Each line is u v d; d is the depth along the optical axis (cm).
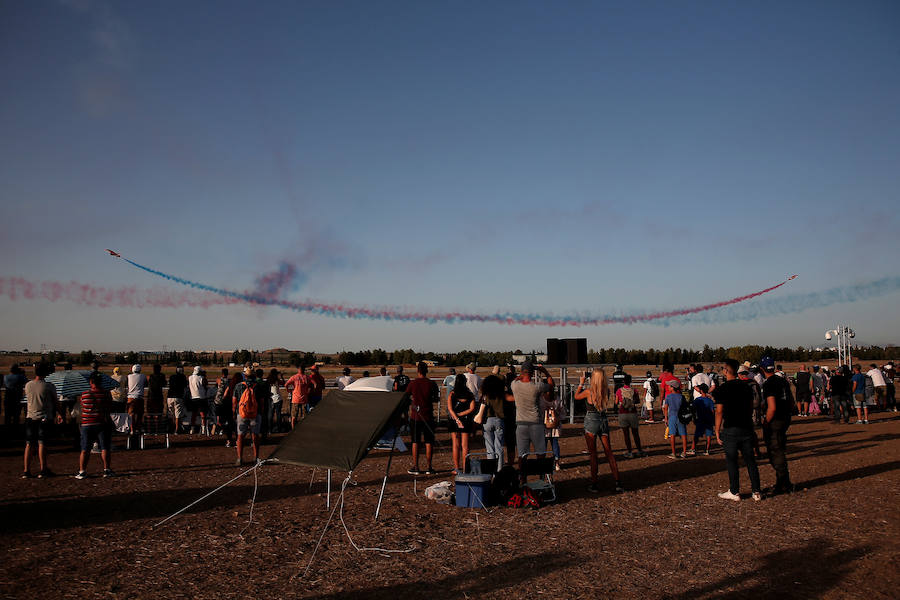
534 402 852
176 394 1652
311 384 1533
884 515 725
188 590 488
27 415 981
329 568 543
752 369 1686
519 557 573
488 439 962
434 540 632
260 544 617
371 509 773
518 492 786
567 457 1241
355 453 674
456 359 7881
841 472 1013
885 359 7200
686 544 612
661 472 1047
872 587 490
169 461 1166
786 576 518
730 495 814
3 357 8919
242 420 1119
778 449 866
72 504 791
